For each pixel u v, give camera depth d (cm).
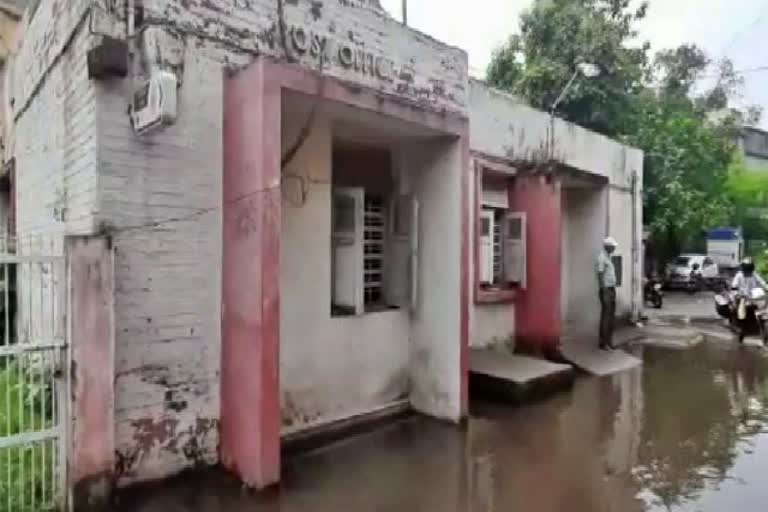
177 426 478
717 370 1016
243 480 484
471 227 907
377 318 709
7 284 404
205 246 494
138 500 447
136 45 454
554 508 484
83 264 413
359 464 569
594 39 1667
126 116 450
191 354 486
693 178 2167
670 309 1867
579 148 1209
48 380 420
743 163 3359
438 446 626
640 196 1511
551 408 779
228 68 501
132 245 453
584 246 1315
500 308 982
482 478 543
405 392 745
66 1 520
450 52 695
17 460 419
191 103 480
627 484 535
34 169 690
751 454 615
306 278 628
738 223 2956
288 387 610
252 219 480
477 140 912
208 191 495
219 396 504
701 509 485
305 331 627
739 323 1294
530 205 1003
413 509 475
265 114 477
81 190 476
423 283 733
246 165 485
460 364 702
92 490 417
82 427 413
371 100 581
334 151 699
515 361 894
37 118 669
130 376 452
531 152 1047
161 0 458
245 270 486
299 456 583
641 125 1902
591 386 902
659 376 971
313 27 551
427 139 717
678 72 2194
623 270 1439
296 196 617
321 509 465
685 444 645
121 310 447
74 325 410
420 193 730
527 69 1708
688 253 2878
